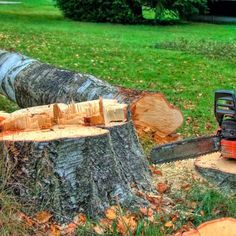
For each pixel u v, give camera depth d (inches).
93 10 557.0
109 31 467.2
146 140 148.4
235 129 111.0
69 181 98.7
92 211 99.2
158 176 124.0
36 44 339.6
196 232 83.0
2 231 91.3
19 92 173.0
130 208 102.7
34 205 97.7
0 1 738.2
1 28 418.6
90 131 103.9
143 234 94.8
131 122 116.7
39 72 168.1
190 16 617.0
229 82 264.2
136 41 401.1
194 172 124.6
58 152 97.9
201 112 201.2
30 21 518.0
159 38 429.7
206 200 106.3
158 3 553.6
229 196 112.0
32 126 107.3
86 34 429.1
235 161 120.2
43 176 98.0
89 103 112.6
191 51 354.6
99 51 331.6
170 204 108.3
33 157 98.0
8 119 107.4
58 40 370.0
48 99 159.8
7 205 94.3
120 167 109.4
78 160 99.3
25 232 93.4
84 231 94.4
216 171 116.1
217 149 114.7
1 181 98.3
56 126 109.0
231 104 109.0
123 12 552.7
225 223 83.4
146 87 244.4
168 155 112.5
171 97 224.8
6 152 98.6
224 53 347.6
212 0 581.9
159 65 298.2
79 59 300.0
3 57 186.1
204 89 245.0
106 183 101.9
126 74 270.4
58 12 639.8
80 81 156.1
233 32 504.1
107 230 95.6
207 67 299.9
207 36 460.4
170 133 155.1
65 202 98.1
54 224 97.0
